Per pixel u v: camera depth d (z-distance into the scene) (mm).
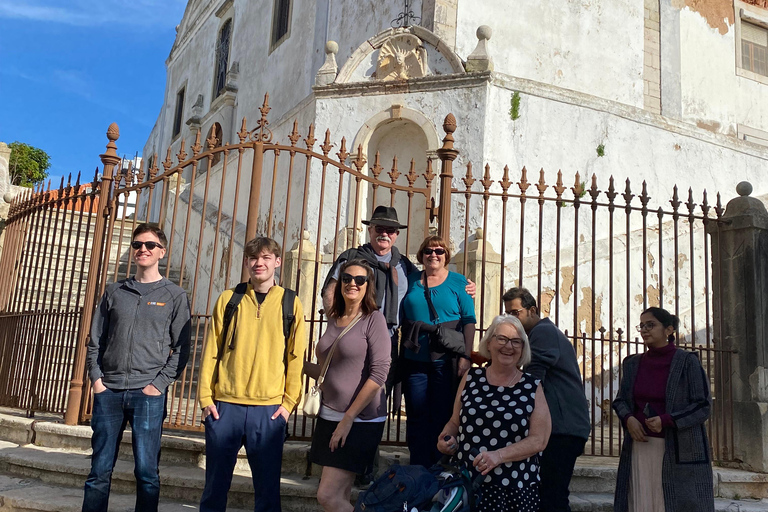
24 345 6617
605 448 6289
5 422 5988
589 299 9258
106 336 4156
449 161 5566
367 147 10172
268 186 11672
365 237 9836
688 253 10078
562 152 10219
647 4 12336
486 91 9672
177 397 7914
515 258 9531
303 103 11305
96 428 3975
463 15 10672
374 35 11266
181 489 4699
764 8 14008
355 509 3162
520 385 3369
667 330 4242
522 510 3225
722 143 11828
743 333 5730
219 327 3918
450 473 3256
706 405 3973
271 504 3693
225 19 17953
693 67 12734
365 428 3664
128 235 12047
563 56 11273
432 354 4156
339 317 3885
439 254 4340
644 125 11031
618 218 10500
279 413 3785
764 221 5844
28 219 7270
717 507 4887
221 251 11289
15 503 4461
